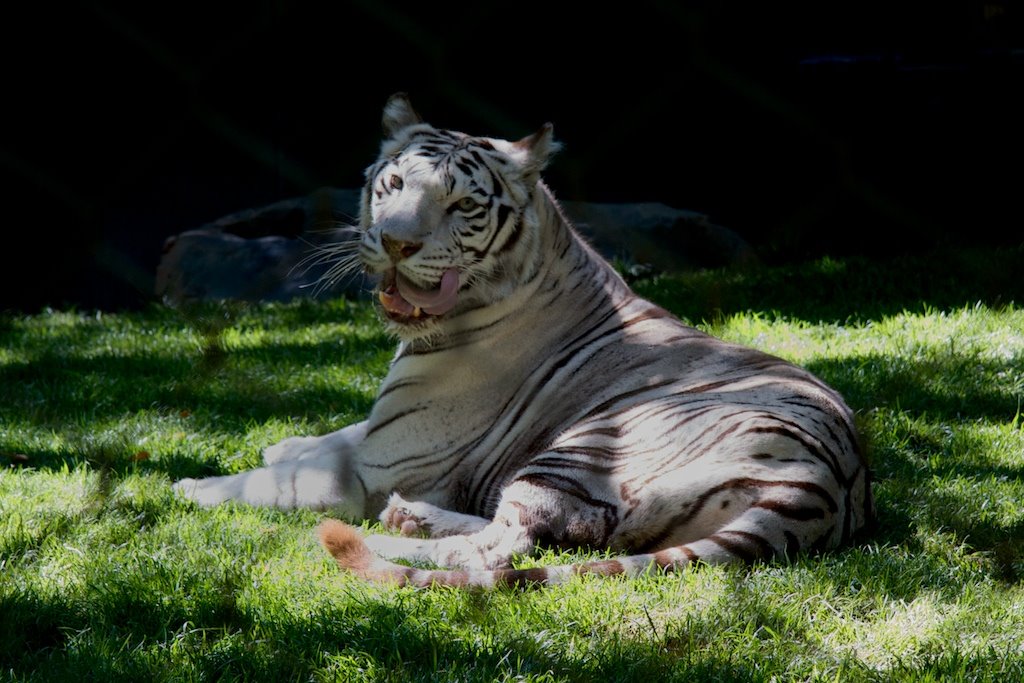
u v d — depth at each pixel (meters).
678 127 31.80
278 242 31.02
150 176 34.38
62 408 17.91
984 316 22.05
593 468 12.47
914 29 30.03
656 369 13.56
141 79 33.38
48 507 12.95
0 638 9.78
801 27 30.66
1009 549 12.03
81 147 33.41
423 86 33.16
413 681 9.19
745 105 30.83
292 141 34.38
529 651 9.61
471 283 13.85
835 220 29.62
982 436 16.33
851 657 9.62
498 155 13.99
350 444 14.96
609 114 32.22
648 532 11.95
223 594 10.41
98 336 24.09
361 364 21.08
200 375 19.00
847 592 10.74
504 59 32.81
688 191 32.34
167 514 12.98
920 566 11.47
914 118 29.31
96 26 32.09
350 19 32.97
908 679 9.19
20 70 31.75
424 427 14.14
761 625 10.15
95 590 10.59
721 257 30.06
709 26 30.50
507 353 14.09
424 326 13.90
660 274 29.30
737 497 11.63
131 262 34.25
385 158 14.23
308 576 11.12
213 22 33.12
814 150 30.25
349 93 34.06
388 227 13.27
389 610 10.23
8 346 23.14
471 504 14.08
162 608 10.28
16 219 32.62
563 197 31.67
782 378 13.05
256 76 33.88
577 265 14.55
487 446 13.99
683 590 10.56
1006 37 29.17
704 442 12.12
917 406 17.77
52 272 32.94
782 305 24.80
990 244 27.44
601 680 9.25
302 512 13.65
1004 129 28.69
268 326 25.08
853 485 12.28
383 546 12.30
